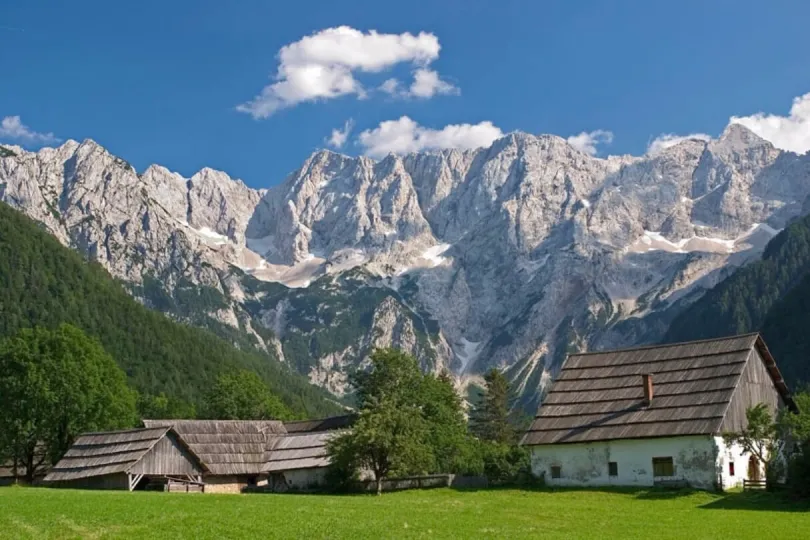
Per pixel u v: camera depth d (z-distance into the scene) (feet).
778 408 322.14
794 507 247.70
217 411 553.23
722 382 307.17
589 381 331.16
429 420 402.93
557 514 233.96
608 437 305.94
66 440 417.69
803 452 262.88
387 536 182.29
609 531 201.98
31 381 406.62
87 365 423.23
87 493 269.23
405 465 324.19
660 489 290.35
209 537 176.86
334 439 338.34
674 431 296.30
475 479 330.75
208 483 371.15
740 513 236.63
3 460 415.44
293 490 371.15
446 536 185.78
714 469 289.33
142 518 199.31
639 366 328.49
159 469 357.20
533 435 320.50
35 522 191.01
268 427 406.82
